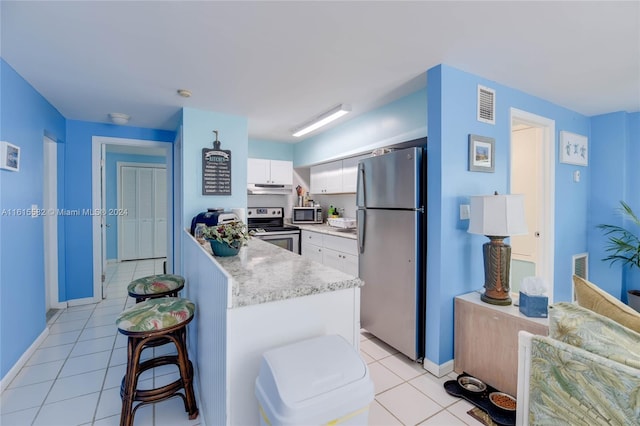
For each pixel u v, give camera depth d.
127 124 3.76
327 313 1.32
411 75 2.31
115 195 6.09
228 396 1.14
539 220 3.11
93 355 2.46
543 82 2.47
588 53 1.98
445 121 2.15
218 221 2.55
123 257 6.16
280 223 4.78
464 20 1.61
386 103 2.96
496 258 2.04
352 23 1.64
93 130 3.67
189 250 2.57
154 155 6.32
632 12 1.54
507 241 2.79
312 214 4.84
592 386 1.06
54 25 1.64
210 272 1.49
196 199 3.14
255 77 2.34
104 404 1.87
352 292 1.37
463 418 1.75
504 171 2.52
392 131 2.93
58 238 3.50
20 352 2.25
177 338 1.71
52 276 3.47
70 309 3.50
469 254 2.31
